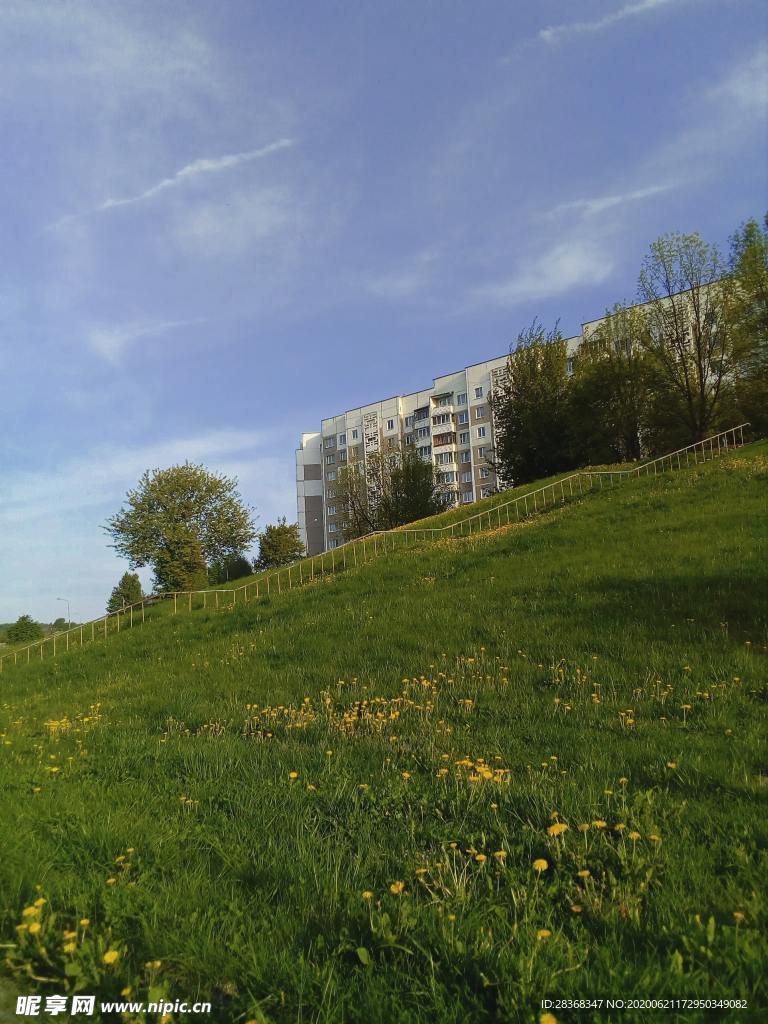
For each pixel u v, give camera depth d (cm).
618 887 328
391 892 333
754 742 536
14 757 725
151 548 5362
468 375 8444
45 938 306
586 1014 246
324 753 602
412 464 4869
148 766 616
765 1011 240
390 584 1675
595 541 1647
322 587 1825
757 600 958
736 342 3281
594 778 486
